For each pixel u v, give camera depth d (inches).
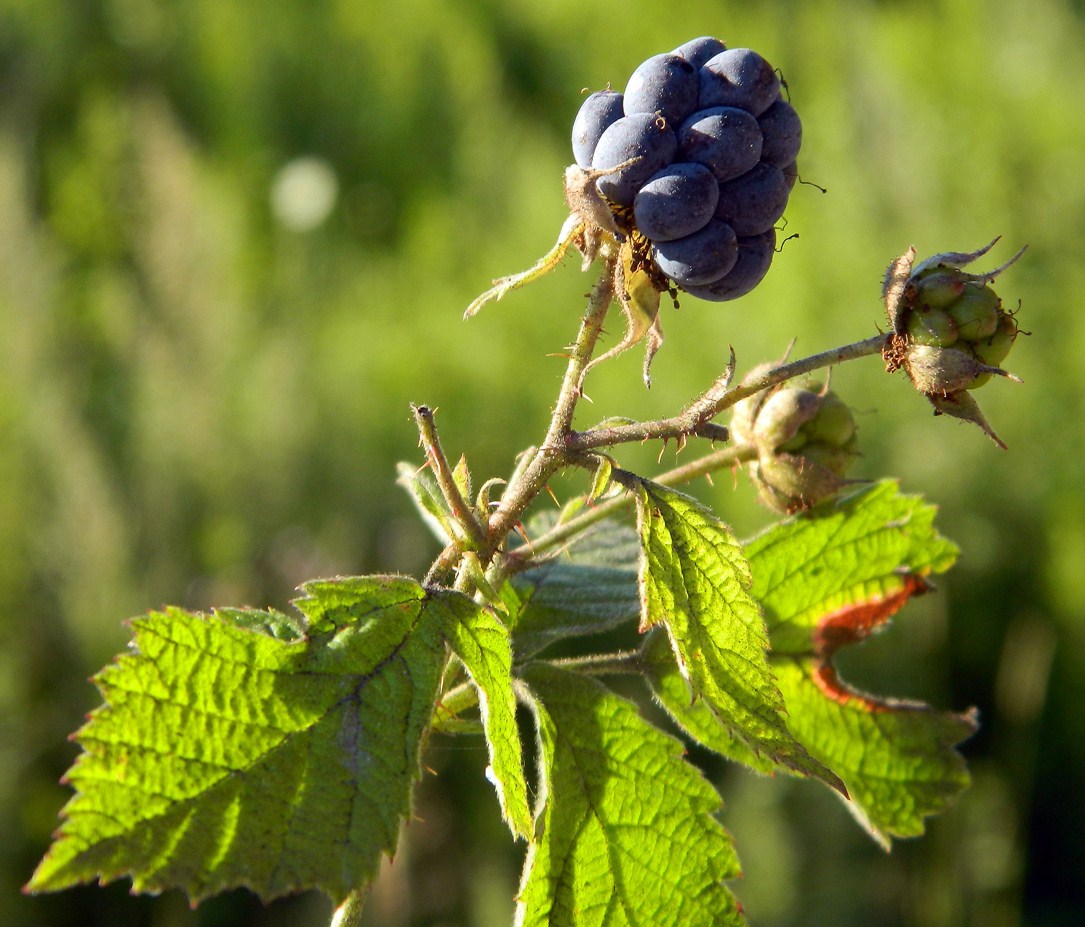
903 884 211.8
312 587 55.7
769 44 375.6
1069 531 249.9
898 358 63.0
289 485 256.4
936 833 212.4
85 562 239.5
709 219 57.4
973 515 252.7
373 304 331.0
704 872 63.1
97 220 334.0
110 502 243.8
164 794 50.8
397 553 250.7
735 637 58.4
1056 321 286.5
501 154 377.1
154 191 289.4
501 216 355.6
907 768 78.7
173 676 52.6
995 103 330.6
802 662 77.8
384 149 410.0
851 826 211.5
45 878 48.3
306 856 50.8
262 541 250.2
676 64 58.1
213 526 250.5
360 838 51.4
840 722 78.5
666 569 58.2
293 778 52.2
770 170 58.4
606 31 419.2
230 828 50.8
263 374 268.5
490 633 56.4
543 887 62.6
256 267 348.5
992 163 309.9
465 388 284.7
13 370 263.9
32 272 285.9
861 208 294.5
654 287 60.0
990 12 376.5
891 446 256.8
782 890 203.8
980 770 235.3
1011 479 257.8
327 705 53.9
